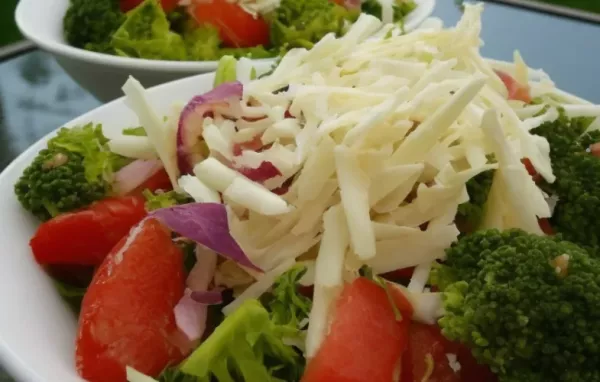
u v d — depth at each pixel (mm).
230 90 225
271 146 210
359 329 173
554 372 163
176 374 177
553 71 426
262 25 396
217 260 203
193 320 192
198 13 396
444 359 181
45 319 199
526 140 214
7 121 392
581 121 251
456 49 237
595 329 161
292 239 198
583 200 212
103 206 218
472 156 202
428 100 206
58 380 171
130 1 419
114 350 181
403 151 199
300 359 182
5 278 203
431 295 185
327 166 197
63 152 229
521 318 162
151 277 191
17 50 467
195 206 195
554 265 168
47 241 213
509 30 479
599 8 561
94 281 193
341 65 240
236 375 180
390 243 194
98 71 362
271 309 187
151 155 235
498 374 169
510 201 198
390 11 411
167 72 344
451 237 194
